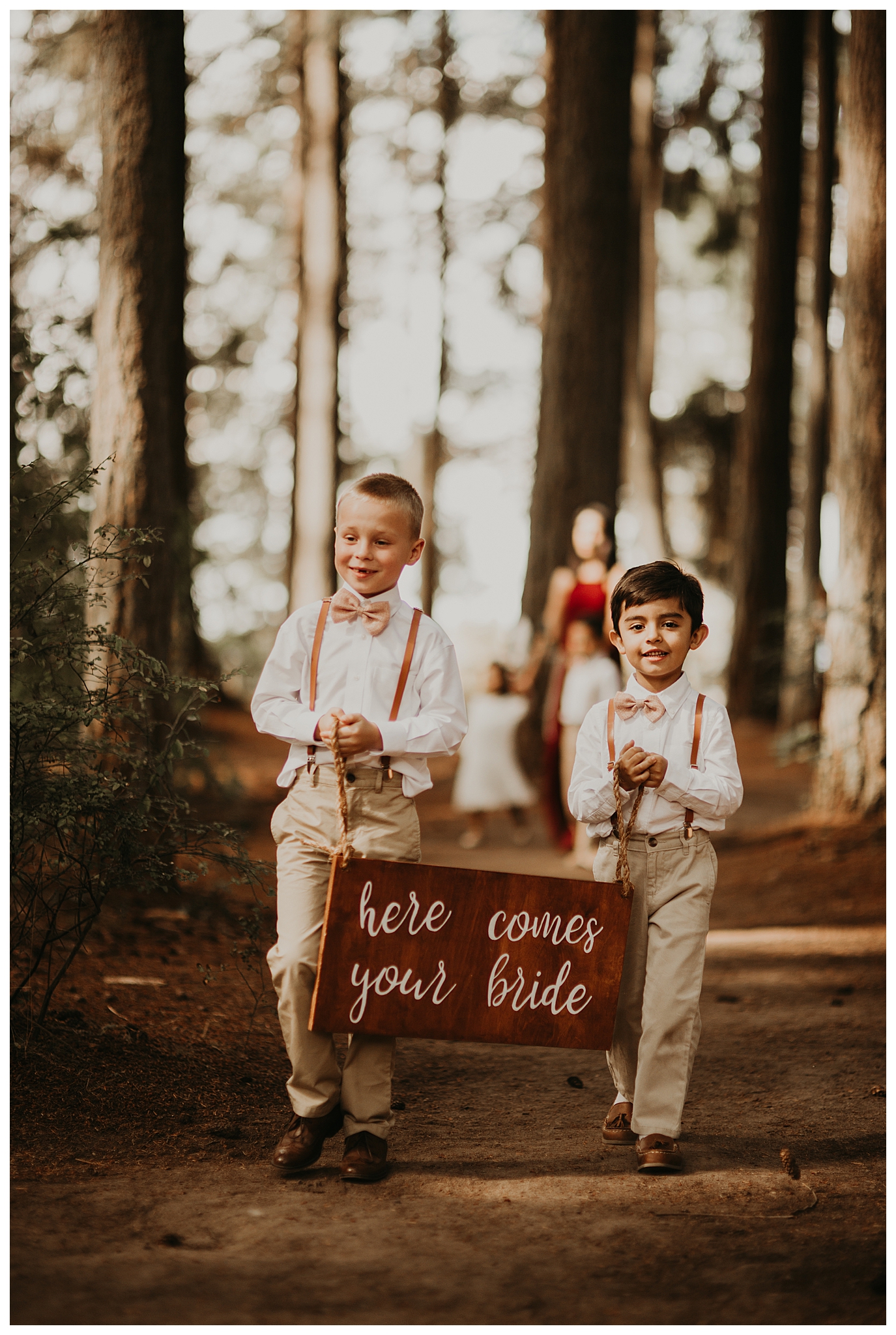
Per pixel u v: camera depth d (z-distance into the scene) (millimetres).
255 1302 2398
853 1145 3508
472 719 10492
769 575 17500
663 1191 3105
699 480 26250
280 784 3369
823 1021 4938
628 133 11992
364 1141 3201
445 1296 2451
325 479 17328
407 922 3164
